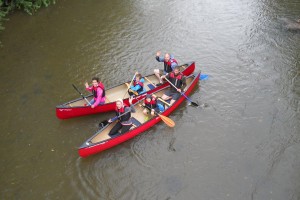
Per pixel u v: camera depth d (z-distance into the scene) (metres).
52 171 8.88
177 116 10.66
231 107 11.03
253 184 8.61
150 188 8.54
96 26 15.04
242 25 15.37
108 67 12.69
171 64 11.42
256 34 14.73
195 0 17.36
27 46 13.64
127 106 10.26
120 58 13.19
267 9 16.55
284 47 13.88
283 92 11.58
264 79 12.21
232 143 9.77
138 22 15.45
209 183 8.66
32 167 8.96
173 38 14.48
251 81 12.13
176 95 10.80
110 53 13.45
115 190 8.48
